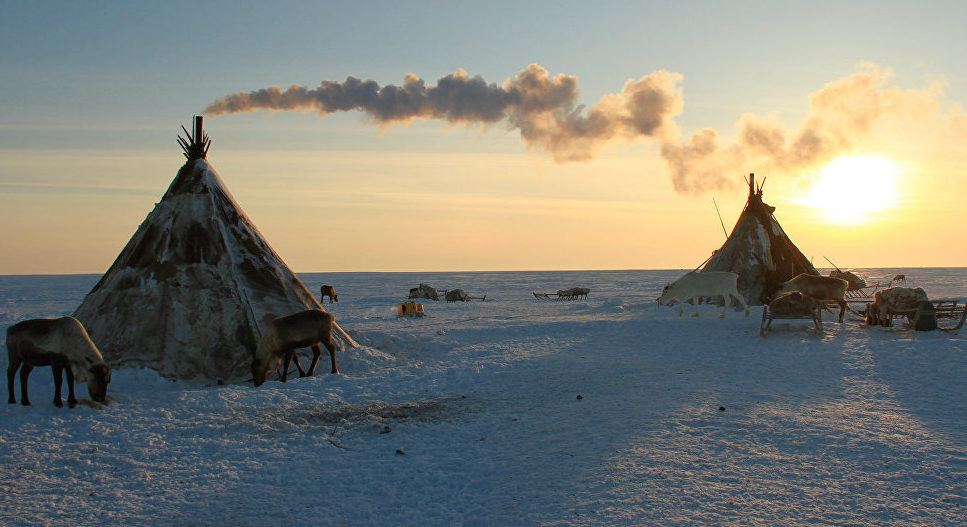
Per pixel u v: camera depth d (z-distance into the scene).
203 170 17.66
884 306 18.84
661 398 11.42
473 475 7.91
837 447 8.44
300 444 9.33
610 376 13.61
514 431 9.76
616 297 57.72
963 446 8.33
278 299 16.62
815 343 16.70
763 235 28.78
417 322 30.66
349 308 47.94
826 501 6.76
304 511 6.94
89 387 11.65
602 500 6.93
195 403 11.62
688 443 8.76
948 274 146.38
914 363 13.80
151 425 10.27
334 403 11.84
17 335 11.40
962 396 11.05
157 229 16.56
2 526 6.56
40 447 9.17
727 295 22.61
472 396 12.28
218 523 6.66
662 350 16.81
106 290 16.02
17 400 12.09
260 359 13.91
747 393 11.70
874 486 7.13
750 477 7.47
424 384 13.45
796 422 9.62
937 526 6.13
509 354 16.84
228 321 15.57
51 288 113.19
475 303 50.62
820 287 20.62
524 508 6.84
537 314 32.94
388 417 10.78
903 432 9.01
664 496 6.97
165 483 7.83
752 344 17.02
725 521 6.32
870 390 11.73
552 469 7.97
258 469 8.30
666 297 23.16
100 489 7.64
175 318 15.29
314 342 14.50
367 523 6.59
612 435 9.24
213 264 16.31
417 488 7.55
